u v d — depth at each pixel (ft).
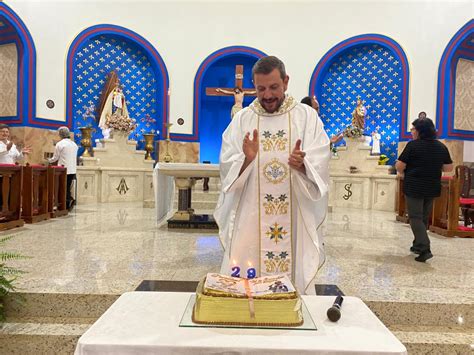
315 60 38.45
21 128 31.37
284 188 8.68
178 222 21.01
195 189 33.81
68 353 8.94
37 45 32.24
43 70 32.71
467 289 11.24
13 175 20.26
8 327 9.42
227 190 8.16
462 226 22.65
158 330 4.65
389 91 37.01
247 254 8.77
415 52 35.06
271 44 38.78
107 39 37.06
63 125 34.12
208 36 38.75
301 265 8.55
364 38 36.99
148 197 35.78
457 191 20.10
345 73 39.19
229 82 41.11
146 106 39.45
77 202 31.83
